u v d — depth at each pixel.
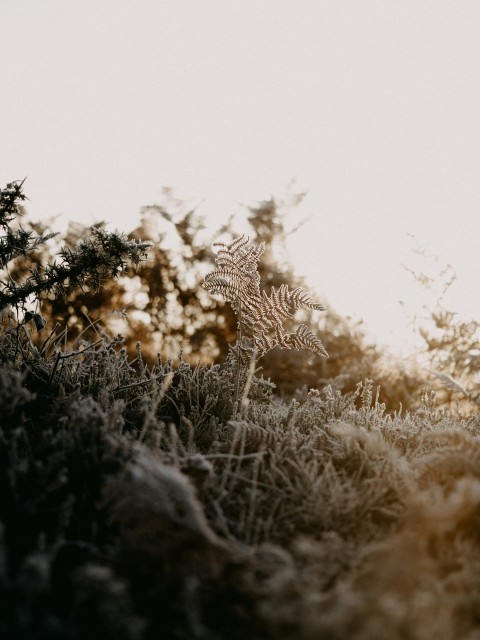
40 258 4.96
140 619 1.28
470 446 2.00
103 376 2.75
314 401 2.92
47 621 1.20
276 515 1.88
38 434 2.05
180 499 1.48
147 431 2.30
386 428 2.61
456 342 5.14
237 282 2.92
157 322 6.34
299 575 1.46
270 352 6.36
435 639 1.25
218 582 1.39
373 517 1.92
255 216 7.57
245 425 2.24
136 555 1.44
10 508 1.66
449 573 1.56
